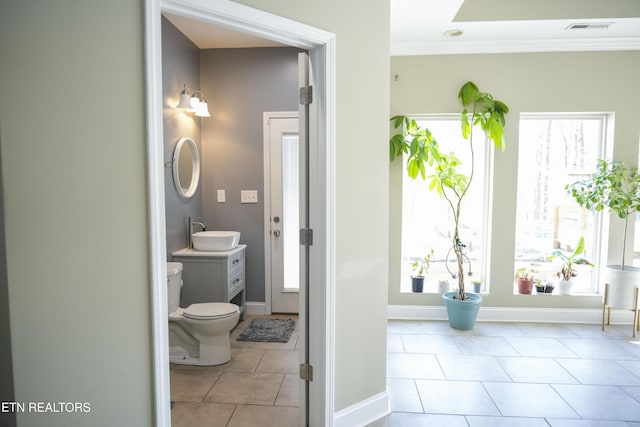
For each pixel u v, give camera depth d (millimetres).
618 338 3342
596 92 3600
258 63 3871
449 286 3895
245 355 2982
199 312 2732
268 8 1648
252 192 3943
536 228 3896
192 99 3455
